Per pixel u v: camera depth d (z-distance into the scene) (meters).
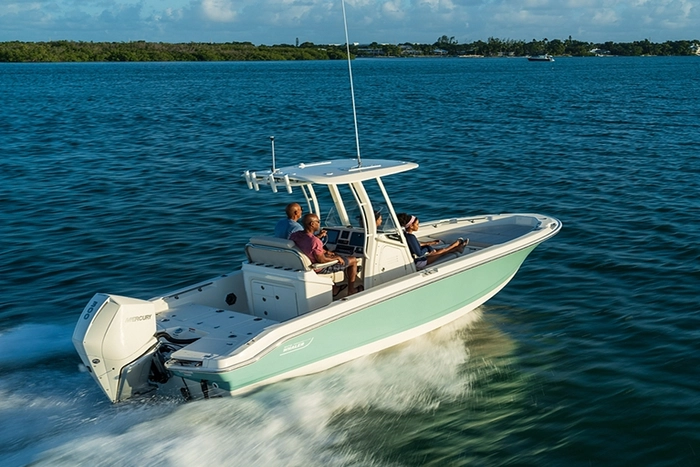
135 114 36.16
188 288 7.66
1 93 55.28
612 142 23.47
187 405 6.34
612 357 7.59
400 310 7.52
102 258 11.38
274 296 7.39
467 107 38.75
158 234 12.71
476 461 5.77
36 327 8.52
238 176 18.02
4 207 14.82
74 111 38.31
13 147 23.75
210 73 104.62
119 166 19.81
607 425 6.27
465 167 19.06
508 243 8.59
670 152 21.05
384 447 5.93
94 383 6.86
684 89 56.19
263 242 7.35
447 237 9.65
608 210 13.85
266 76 92.38
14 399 6.54
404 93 53.12
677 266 10.38
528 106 39.16
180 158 21.14
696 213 13.34
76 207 14.80
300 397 6.62
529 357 7.65
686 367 7.29
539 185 16.50
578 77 85.56
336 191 7.72
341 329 6.99
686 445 5.93
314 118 33.19
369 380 7.04
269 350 6.36
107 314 6.09
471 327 8.48
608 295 9.41
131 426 6.05
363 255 7.61
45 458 5.59
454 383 7.06
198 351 6.34
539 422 6.35
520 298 9.45
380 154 21.53
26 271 10.77
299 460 5.70
